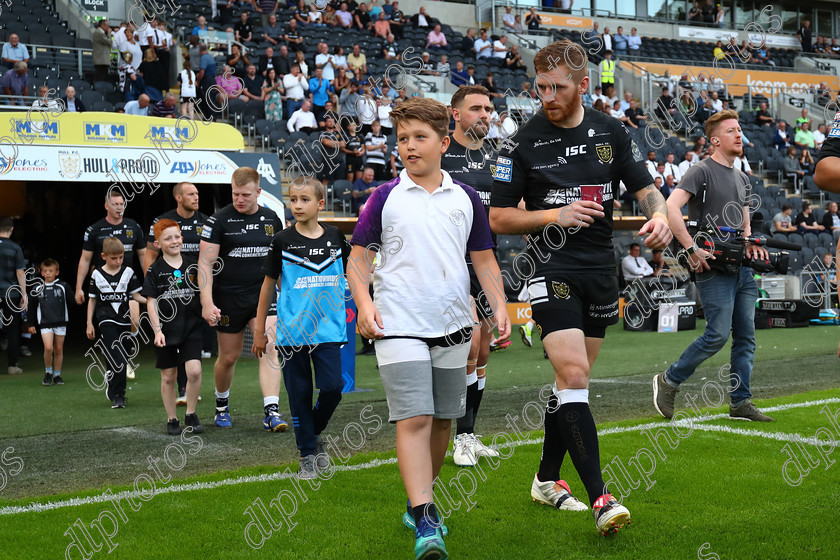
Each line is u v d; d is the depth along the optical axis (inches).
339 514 124.8
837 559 102.0
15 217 592.7
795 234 539.8
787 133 645.9
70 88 406.0
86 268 289.1
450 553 106.6
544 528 116.1
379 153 423.2
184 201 261.4
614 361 337.1
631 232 561.9
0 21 541.3
